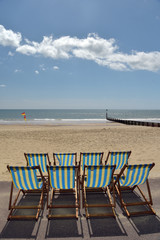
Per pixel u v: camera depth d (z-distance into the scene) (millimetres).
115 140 11211
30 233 2604
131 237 2520
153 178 4516
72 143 10414
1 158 7168
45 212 3137
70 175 3117
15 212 3139
